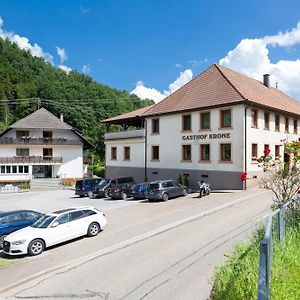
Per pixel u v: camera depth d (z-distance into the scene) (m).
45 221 15.52
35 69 104.75
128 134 39.16
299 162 11.26
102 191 32.47
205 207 21.20
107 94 105.19
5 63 96.31
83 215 16.55
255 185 28.67
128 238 15.21
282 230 8.09
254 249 8.22
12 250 14.04
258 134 29.48
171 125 34.06
